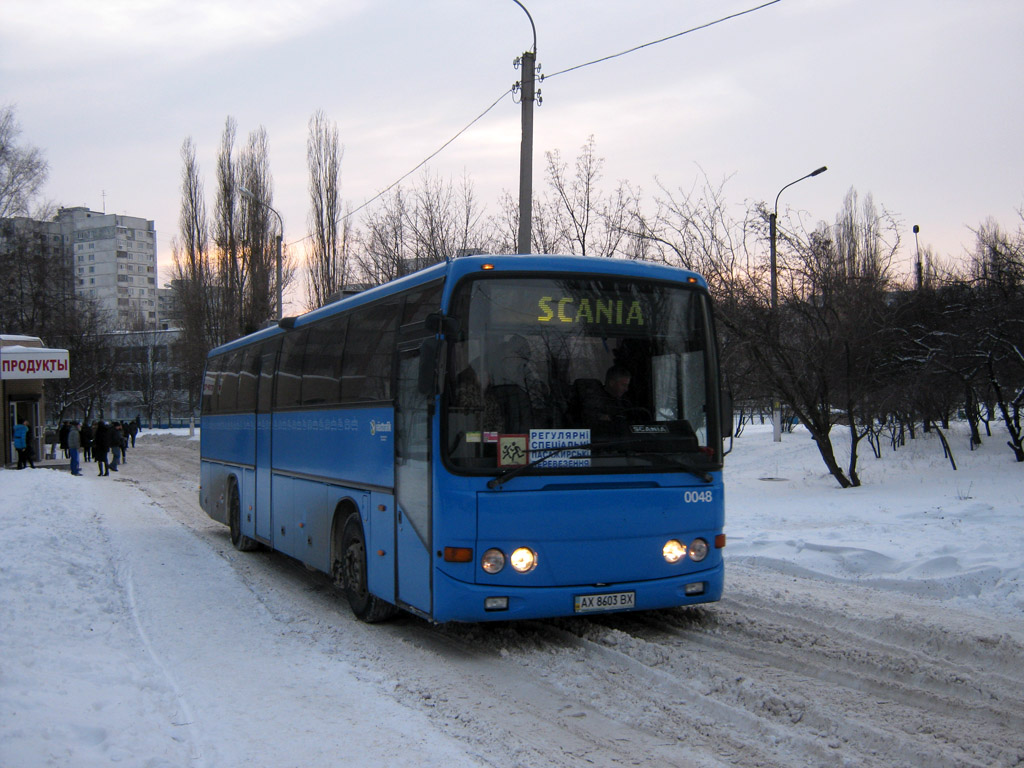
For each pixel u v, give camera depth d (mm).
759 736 5207
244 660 7211
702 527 7457
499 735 5301
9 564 10398
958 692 5918
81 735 4965
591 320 7305
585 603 6977
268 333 12570
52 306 49625
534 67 15320
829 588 9312
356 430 8852
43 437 43062
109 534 15016
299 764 4832
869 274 19625
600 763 4840
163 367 89562
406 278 8055
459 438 6898
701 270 19203
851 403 19141
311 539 10227
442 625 8328
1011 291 20609
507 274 7160
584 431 7117
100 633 7918
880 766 4715
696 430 7523
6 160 44250
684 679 6289
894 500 15406
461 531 6816
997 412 34812
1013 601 8203
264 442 12414
